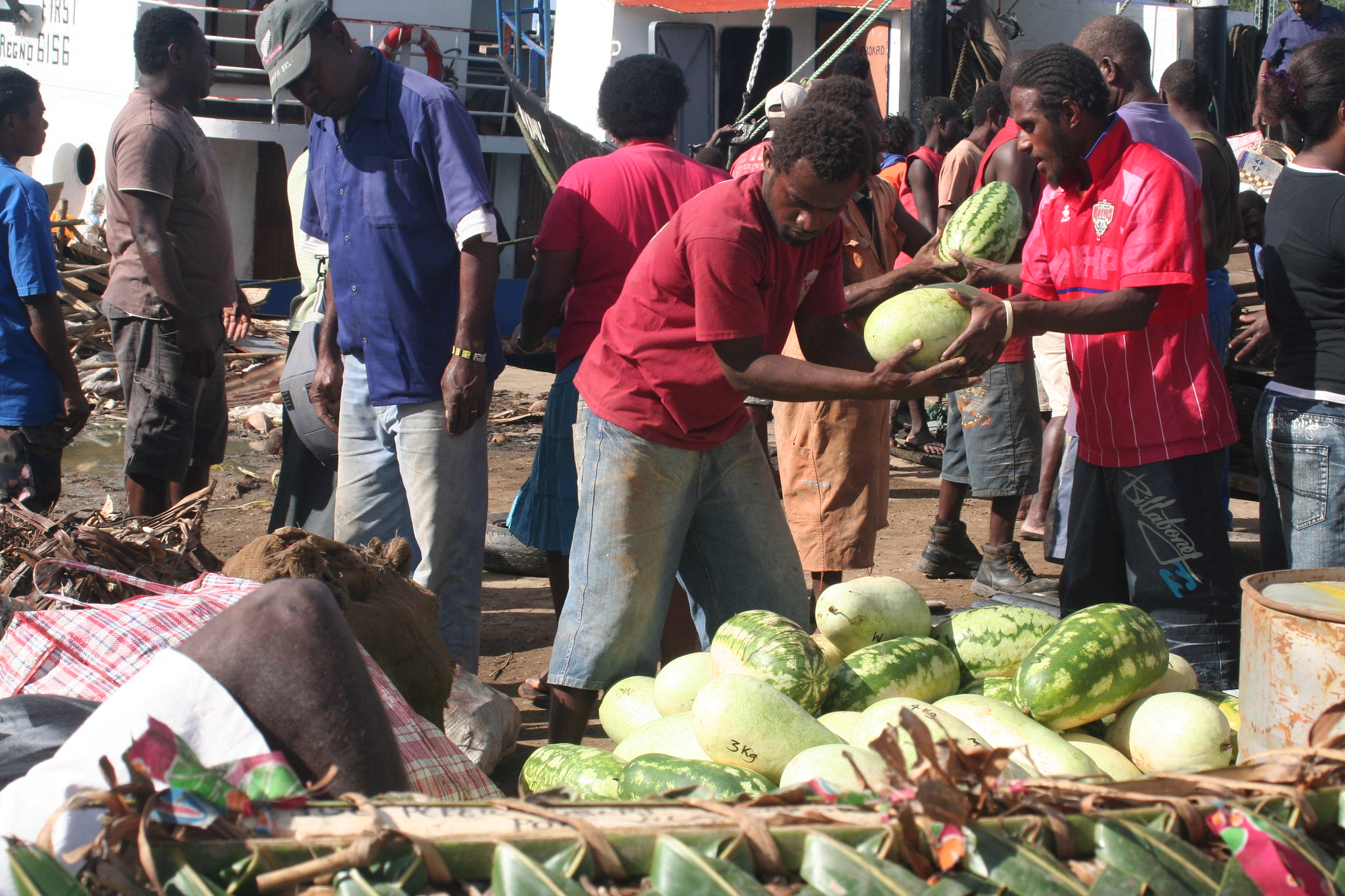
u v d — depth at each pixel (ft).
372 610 10.87
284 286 50.88
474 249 13.15
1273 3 61.36
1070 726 8.30
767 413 17.85
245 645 5.76
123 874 4.09
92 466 31.22
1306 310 12.38
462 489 13.97
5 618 10.83
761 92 45.14
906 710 4.63
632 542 11.23
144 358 18.79
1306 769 4.92
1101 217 11.54
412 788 6.35
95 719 5.45
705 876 4.23
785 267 10.34
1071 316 10.94
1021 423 19.29
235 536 24.20
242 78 49.14
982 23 43.57
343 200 13.55
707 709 7.82
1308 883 4.44
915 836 4.45
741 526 11.87
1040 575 21.18
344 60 13.01
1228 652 12.20
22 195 17.31
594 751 8.88
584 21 44.52
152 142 17.62
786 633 8.91
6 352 17.42
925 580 21.50
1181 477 12.07
